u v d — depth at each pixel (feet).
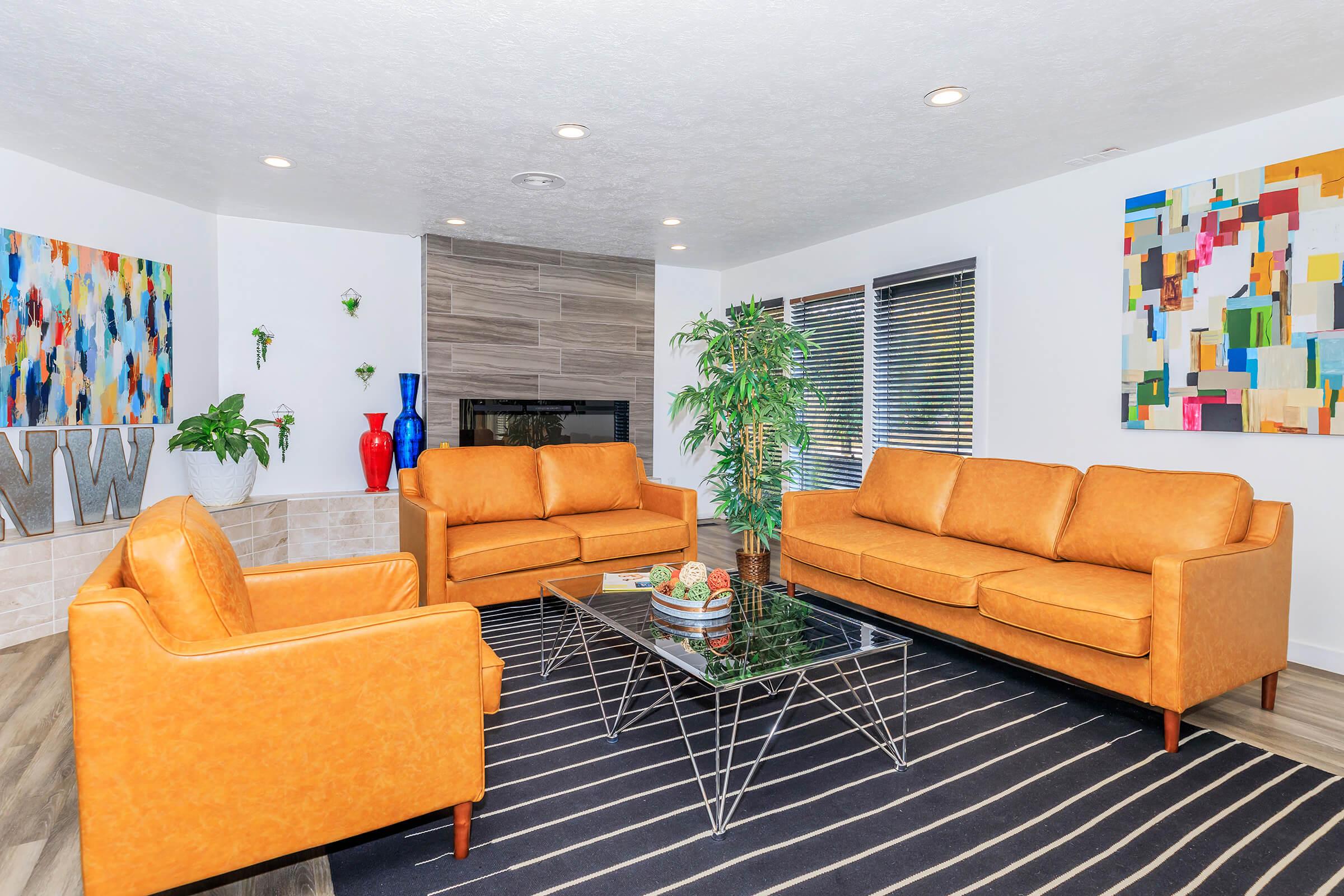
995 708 8.65
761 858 5.74
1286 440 10.01
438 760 5.52
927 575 9.80
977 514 11.09
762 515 14.60
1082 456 12.47
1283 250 9.91
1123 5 7.34
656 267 20.77
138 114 10.02
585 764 7.29
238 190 13.64
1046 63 8.59
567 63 8.55
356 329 16.92
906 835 6.05
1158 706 7.47
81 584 11.66
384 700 5.30
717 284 21.85
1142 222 11.44
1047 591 8.37
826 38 7.98
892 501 12.50
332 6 7.29
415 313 17.56
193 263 14.89
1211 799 6.57
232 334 15.71
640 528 12.92
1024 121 10.36
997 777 7.00
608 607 8.75
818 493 13.15
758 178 12.90
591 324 19.15
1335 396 9.45
